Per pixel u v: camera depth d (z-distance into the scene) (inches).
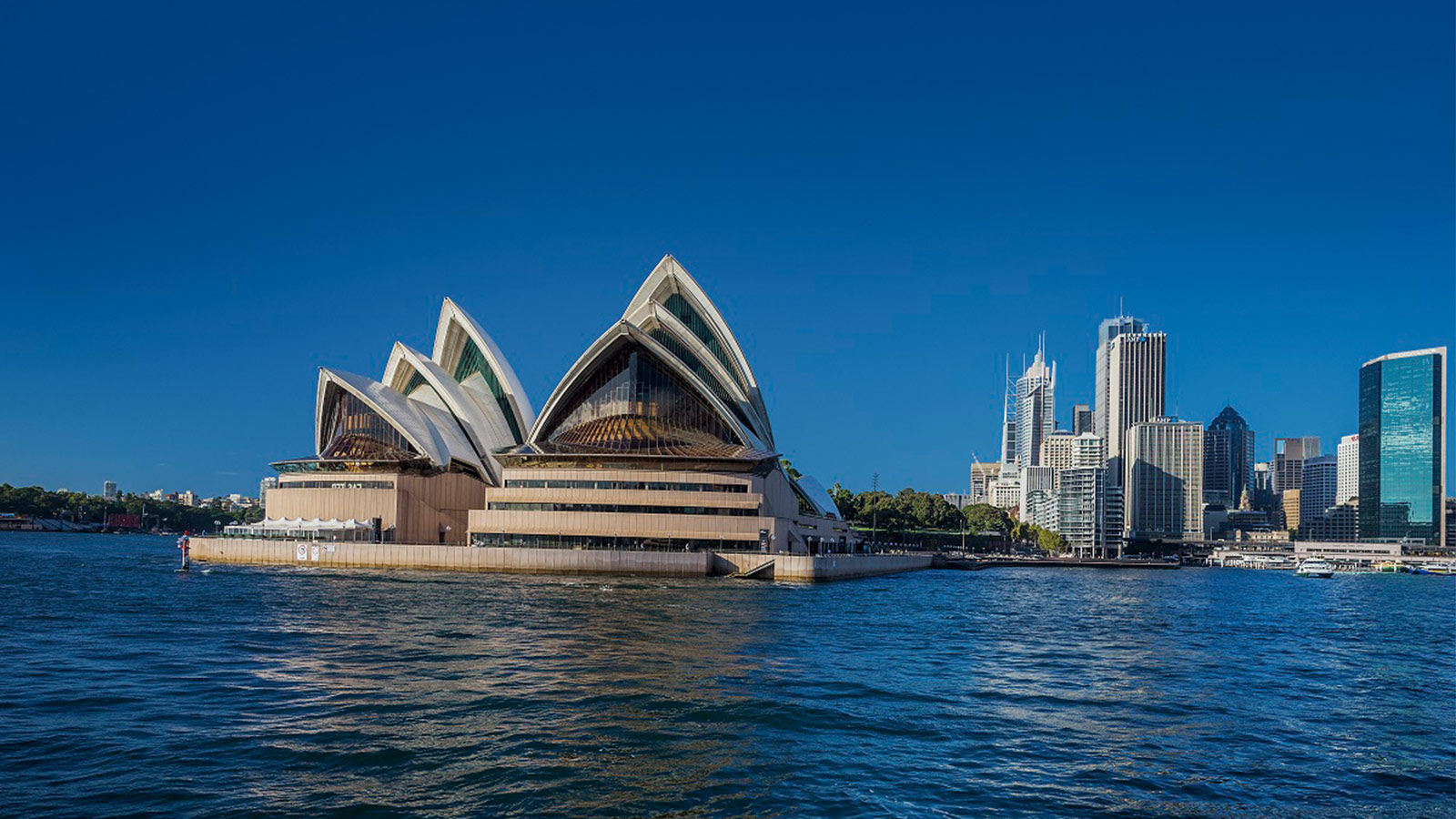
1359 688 1811.0
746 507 4616.1
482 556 4387.3
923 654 2036.2
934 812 982.4
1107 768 1158.3
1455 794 1096.8
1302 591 5925.2
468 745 1158.3
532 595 3110.2
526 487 4667.8
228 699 1374.3
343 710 1320.1
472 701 1391.5
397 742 1165.1
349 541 4768.7
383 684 1497.3
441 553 4419.3
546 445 5054.1
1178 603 4138.8
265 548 4692.4
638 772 1079.6
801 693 1524.4
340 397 5393.7
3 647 1801.2
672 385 5206.7
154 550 7253.9
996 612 3221.0
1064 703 1545.3
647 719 1310.3
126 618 2268.7
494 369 5521.7
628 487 4608.8
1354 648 2493.8
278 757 1095.0
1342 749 1293.1
